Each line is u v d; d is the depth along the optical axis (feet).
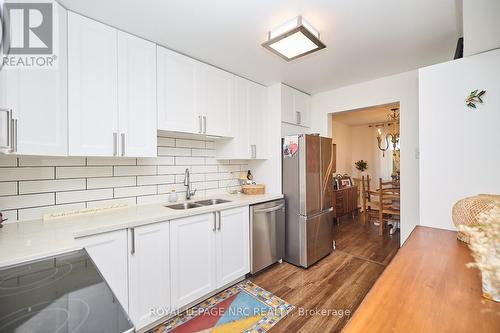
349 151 20.17
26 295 2.23
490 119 4.58
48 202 5.34
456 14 5.12
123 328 1.73
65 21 4.72
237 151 8.49
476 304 2.24
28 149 4.13
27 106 4.14
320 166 9.39
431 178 5.21
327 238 9.73
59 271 2.83
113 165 6.39
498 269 2.00
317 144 9.26
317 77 8.96
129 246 4.94
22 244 3.57
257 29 5.69
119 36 5.54
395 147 16.01
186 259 5.98
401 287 2.60
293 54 5.97
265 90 9.80
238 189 9.86
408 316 2.09
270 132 9.72
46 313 1.92
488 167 4.60
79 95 4.90
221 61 7.47
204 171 8.67
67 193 5.61
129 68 5.70
